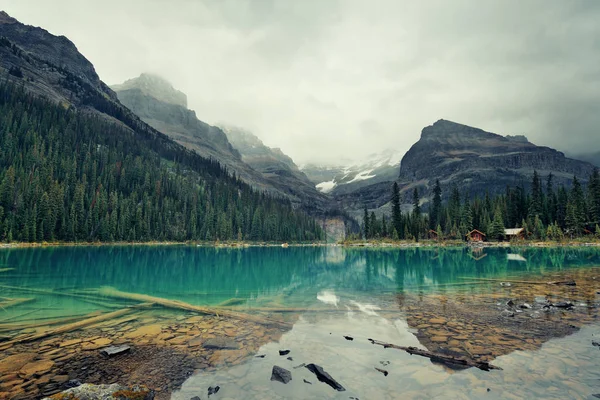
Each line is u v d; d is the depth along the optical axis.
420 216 134.88
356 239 159.50
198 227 149.12
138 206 135.75
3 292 22.73
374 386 9.30
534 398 8.33
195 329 15.05
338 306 20.23
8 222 85.69
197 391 9.10
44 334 13.98
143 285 28.25
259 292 25.89
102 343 12.98
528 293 22.86
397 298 22.61
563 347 12.03
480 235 113.44
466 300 21.17
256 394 8.92
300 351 12.33
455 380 9.52
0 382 9.44
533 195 115.00
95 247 91.44
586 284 26.34
